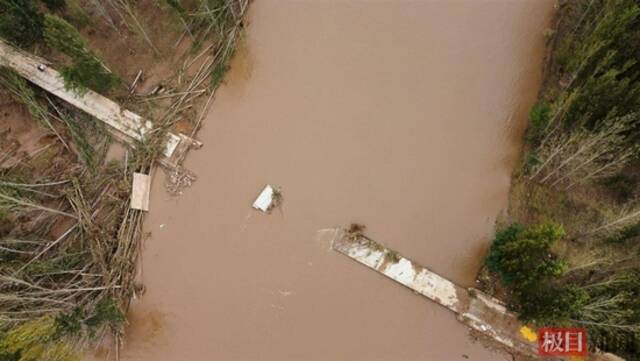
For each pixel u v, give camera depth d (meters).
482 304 30.89
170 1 33.12
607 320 27.11
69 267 32.31
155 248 33.50
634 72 29.77
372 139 34.50
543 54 35.53
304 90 35.81
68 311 30.41
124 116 35.19
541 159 31.78
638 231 28.56
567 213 31.89
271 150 34.69
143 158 34.41
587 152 29.25
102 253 32.88
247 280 32.75
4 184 30.66
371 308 31.86
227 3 35.47
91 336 30.84
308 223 33.25
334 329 31.72
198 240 33.50
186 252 33.38
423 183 33.50
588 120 30.05
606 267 29.17
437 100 35.12
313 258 32.78
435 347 31.09
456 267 32.03
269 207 33.41
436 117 34.75
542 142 31.66
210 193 34.16
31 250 32.53
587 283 29.30
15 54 35.62
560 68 34.44
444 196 33.22
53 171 34.66
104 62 34.91
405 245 32.56
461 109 34.84
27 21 33.94
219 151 34.84
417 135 34.41
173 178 34.25
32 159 34.88
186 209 33.97
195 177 34.31
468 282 31.72
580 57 30.36
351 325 31.70
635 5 27.41
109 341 31.97
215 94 35.91
